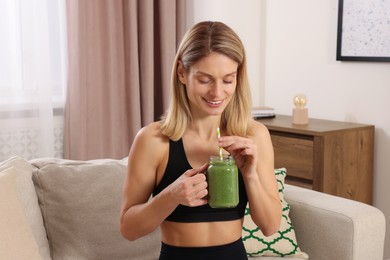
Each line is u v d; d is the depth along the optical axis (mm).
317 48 4020
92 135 3926
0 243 1955
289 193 2775
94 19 3854
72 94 3809
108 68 3936
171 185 1579
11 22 3623
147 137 1745
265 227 1731
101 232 2406
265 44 4387
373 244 2523
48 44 3719
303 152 3533
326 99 3992
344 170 3553
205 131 1754
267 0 4336
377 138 3713
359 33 3723
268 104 4402
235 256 1718
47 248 2344
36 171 2412
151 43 4062
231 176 1570
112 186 2461
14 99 3654
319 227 2586
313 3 4023
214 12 4332
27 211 2291
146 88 4086
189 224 1694
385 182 3688
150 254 2508
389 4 3551
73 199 2391
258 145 1791
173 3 4152
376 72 3686
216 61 1578
